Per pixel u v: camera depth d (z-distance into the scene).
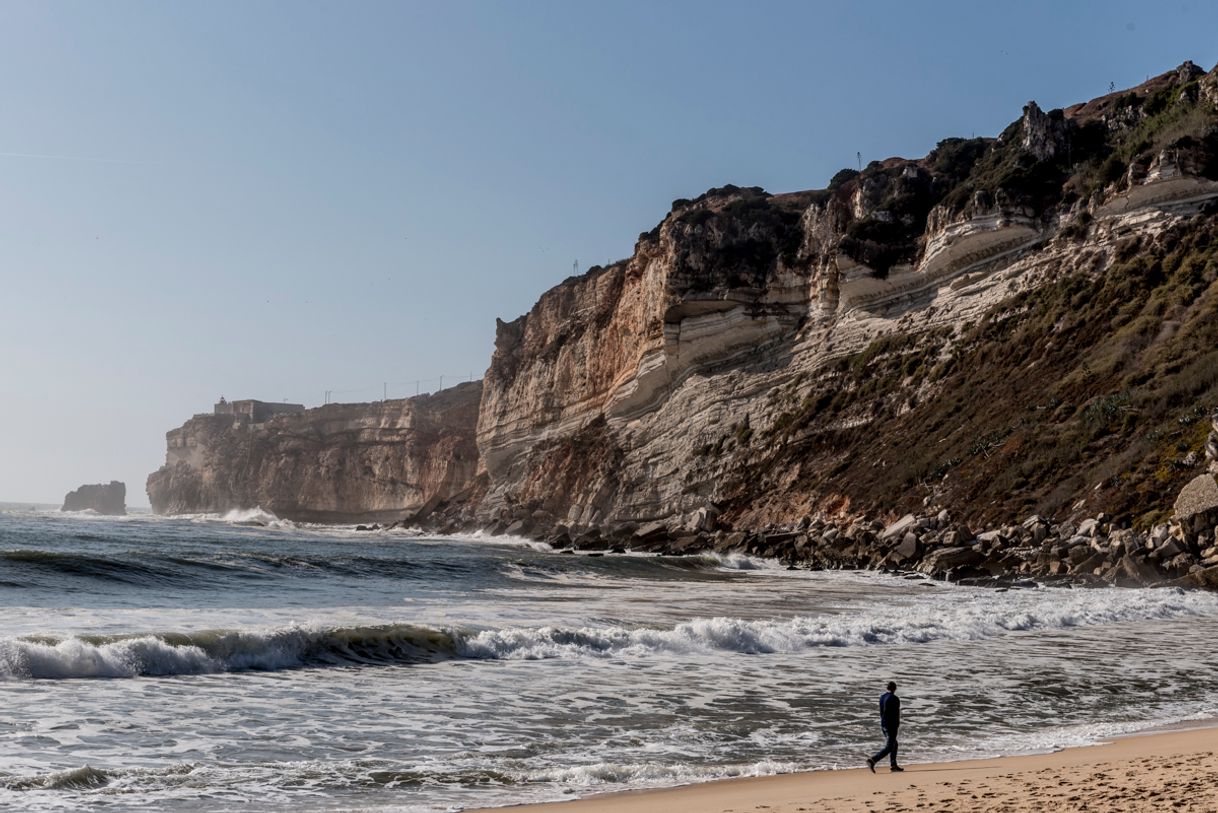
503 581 42.59
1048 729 16.47
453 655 21.86
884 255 76.81
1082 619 31.03
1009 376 62.28
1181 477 43.72
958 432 60.47
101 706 15.88
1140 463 46.50
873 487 60.97
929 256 73.69
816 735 16.00
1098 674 21.67
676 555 66.81
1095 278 63.44
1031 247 69.38
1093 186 67.50
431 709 16.97
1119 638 27.33
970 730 16.41
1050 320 63.19
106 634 20.23
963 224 71.38
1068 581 41.06
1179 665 22.89
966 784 11.93
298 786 12.51
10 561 32.47
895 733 13.52
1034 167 72.44
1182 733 15.62
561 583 42.69
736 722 16.80
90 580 31.64
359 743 14.66
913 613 31.22
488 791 12.47
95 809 11.27
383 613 26.94
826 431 71.38
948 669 22.17
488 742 15.01
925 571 47.59
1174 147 63.09
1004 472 53.16
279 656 20.19
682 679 20.41
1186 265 58.94
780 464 71.81
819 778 13.06
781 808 10.91
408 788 12.57
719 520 70.94
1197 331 53.69
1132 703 18.69
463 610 28.67
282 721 15.71
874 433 67.81
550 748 14.80
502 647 22.53
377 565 42.72
